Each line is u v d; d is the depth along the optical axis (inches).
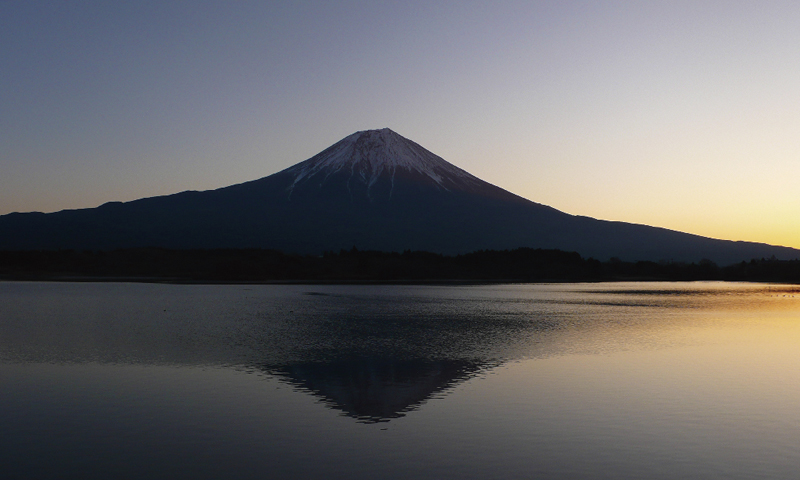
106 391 888.9
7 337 1448.1
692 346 1379.2
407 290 3946.9
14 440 668.7
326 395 874.1
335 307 2448.3
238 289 3855.8
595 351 1295.5
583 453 636.1
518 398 860.6
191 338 1455.5
